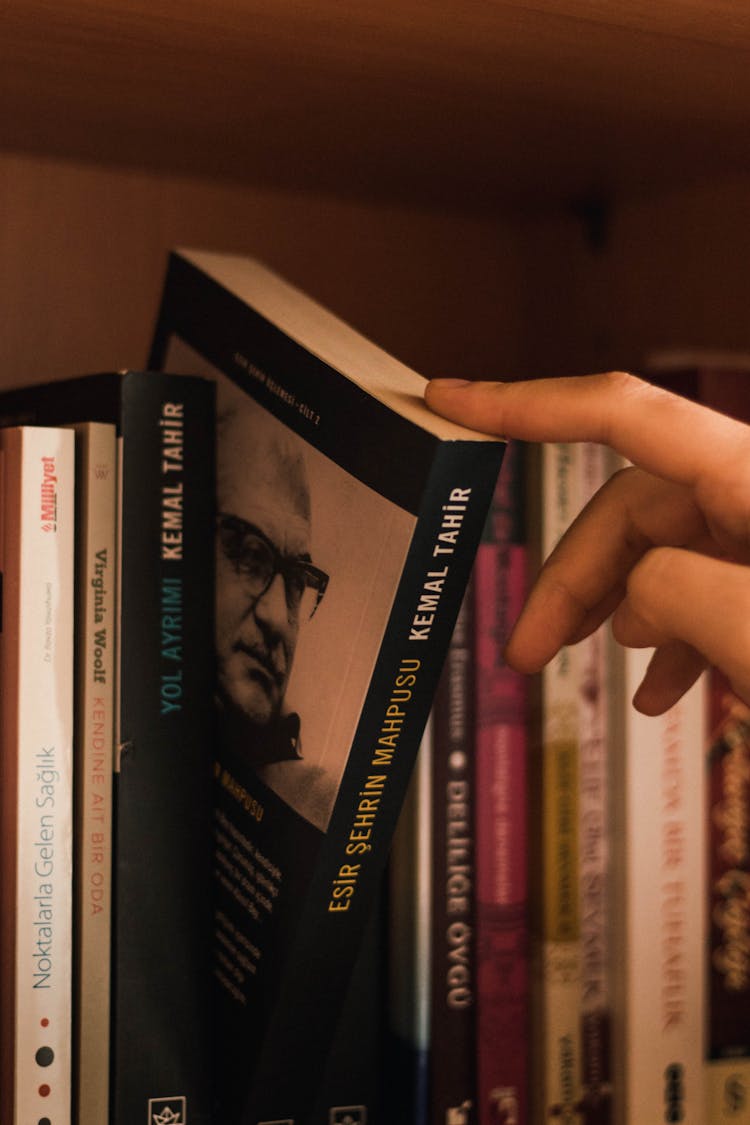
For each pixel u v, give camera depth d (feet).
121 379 1.79
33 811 1.73
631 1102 2.13
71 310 2.67
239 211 2.82
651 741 2.15
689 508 1.57
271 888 1.73
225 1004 1.82
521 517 2.07
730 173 2.67
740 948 2.24
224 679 1.85
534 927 2.08
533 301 3.15
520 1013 2.07
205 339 1.94
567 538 1.65
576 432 1.43
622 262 2.97
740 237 2.73
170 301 2.08
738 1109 2.23
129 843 1.79
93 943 1.77
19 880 1.72
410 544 1.50
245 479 1.81
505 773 2.05
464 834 2.02
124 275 2.72
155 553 1.81
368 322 2.96
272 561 1.75
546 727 2.08
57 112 2.25
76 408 1.88
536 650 1.65
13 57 1.93
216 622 1.86
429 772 2.00
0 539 1.76
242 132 2.37
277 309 1.85
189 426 1.84
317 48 1.87
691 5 1.67
